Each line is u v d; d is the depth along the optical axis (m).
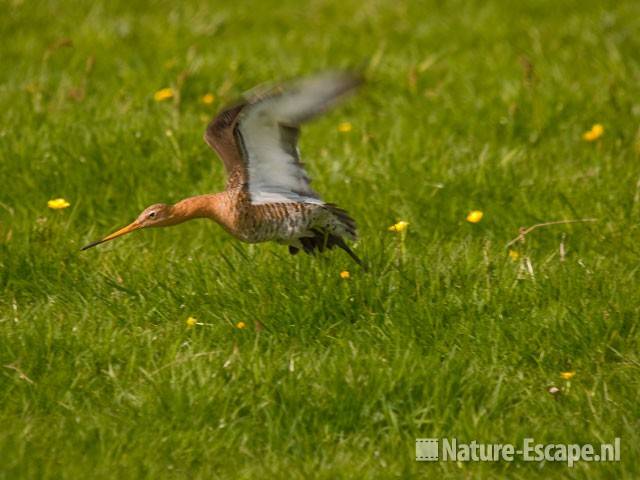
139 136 13.91
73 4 20.42
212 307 10.62
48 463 8.43
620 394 9.52
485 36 18.97
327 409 9.10
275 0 21.66
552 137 14.70
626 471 8.48
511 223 12.23
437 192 12.92
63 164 13.35
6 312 10.69
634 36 18.39
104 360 9.84
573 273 10.95
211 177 13.31
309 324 10.34
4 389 9.48
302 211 10.80
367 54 18.23
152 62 17.41
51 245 11.76
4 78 16.81
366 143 14.19
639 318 10.38
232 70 16.69
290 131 10.50
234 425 8.97
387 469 8.61
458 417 9.14
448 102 15.52
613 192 12.74
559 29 19.08
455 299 10.56
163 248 12.08
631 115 14.95
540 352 10.06
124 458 8.56
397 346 9.77
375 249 11.47
